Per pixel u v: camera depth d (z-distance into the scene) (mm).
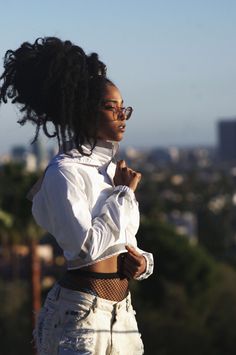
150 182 109938
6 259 40688
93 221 2518
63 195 2496
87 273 2527
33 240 21922
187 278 24906
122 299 2594
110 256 2529
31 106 2656
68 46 2619
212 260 26141
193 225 73562
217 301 24938
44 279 31078
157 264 24828
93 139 2611
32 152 185250
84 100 2592
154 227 25422
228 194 102875
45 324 2568
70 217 2475
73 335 2486
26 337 24031
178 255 24688
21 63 2648
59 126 2619
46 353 2557
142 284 24578
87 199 2555
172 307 24062
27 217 21438
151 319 22844
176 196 101375
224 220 84688
